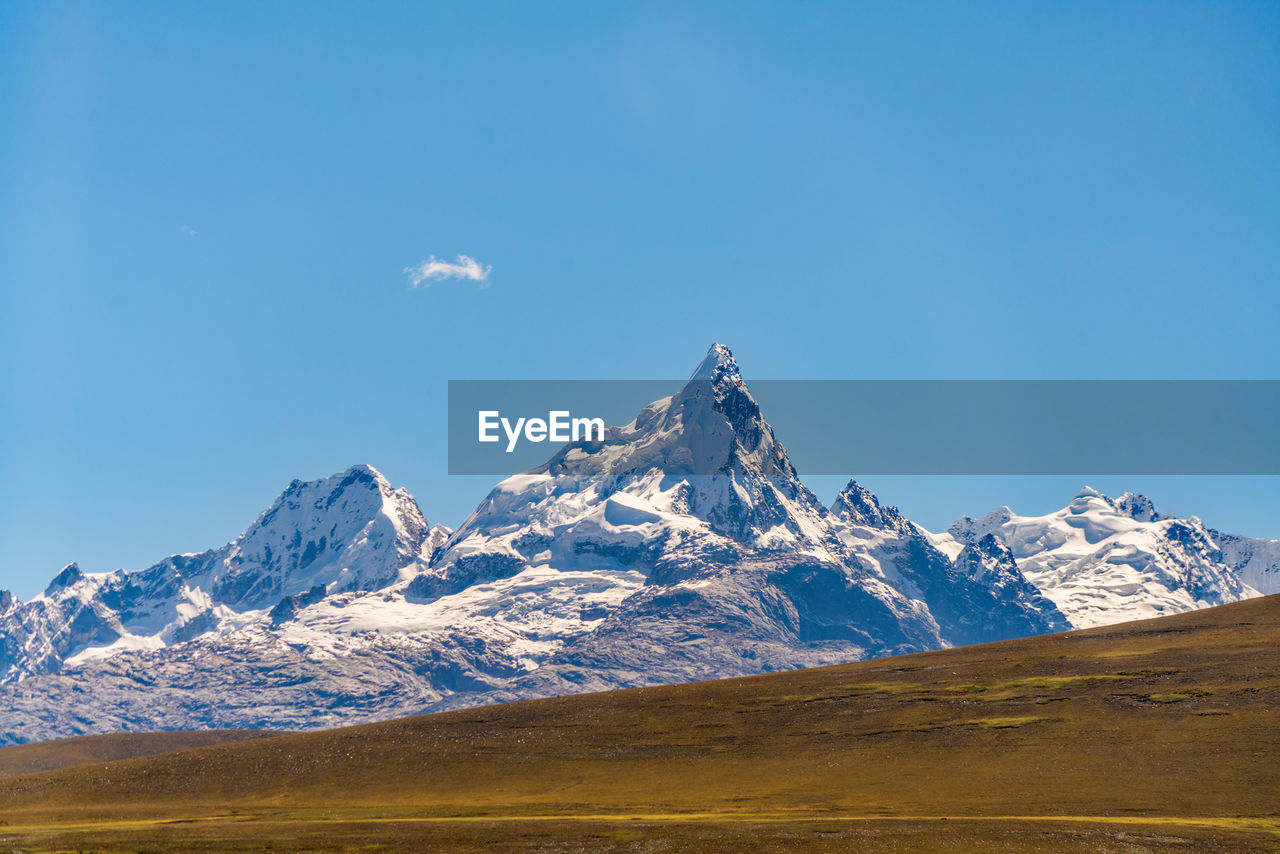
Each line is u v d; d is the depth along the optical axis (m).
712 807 117.06
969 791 117.00
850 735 142.12
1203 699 136.12
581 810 118.25
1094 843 92.75
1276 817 101.56
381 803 129.12
